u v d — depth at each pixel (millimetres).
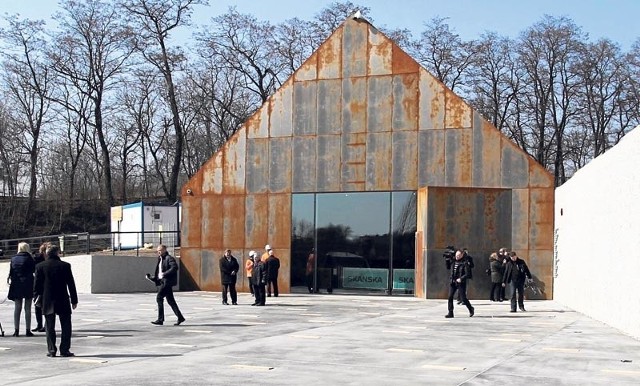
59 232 62469
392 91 32469
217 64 58719
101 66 58875
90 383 11031
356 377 11828
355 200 32812
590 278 22828
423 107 31969
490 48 56812
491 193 30750
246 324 20156
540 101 56312
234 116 60031
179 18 56406
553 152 57812
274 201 34094
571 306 26219
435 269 30328
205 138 69375
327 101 33438
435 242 30422
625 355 14477
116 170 68750
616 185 19406
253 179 34531
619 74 54562
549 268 30312
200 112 62781
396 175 32219
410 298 31062
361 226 32656
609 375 12164
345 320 21516
